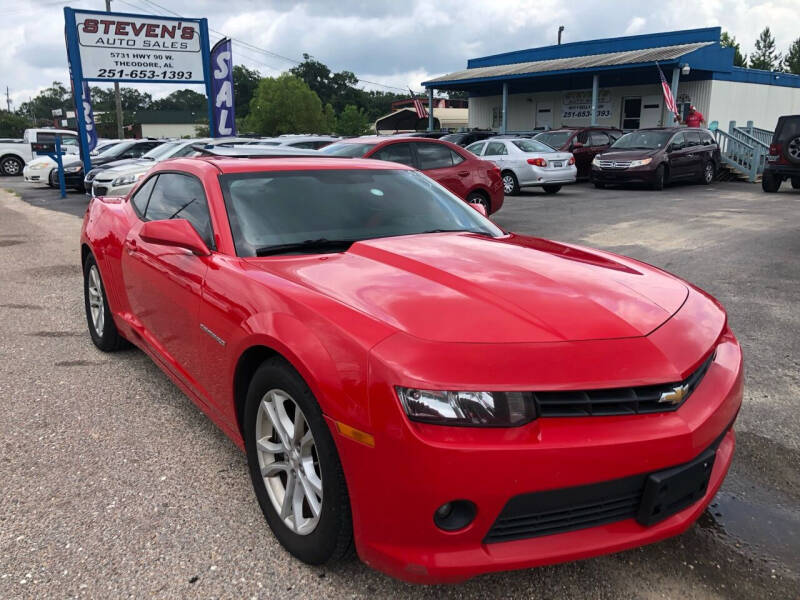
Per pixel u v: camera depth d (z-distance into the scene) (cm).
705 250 851
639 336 216
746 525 268
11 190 2055
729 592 228
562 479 192
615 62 2305
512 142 1678
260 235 300
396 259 273
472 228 348
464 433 190
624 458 196
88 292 481
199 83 1805
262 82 7475
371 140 1033
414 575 197
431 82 3017
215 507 276
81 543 250
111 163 1559
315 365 211
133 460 315
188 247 290
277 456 252
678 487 207
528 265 270
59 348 480
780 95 2859
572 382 196
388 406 192
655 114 2603
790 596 226
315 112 7506
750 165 2066
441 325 208
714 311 263
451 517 196
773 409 374
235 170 333
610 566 242
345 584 229
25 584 227
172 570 235
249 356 256
